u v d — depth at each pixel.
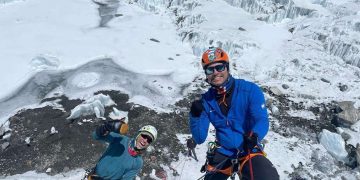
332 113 4.17
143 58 5.03
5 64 4.75
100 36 5.46
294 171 3.40
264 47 5.16
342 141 3.65
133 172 2.25
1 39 5.23
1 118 3.97
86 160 3.40
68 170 3.33
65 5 6.23
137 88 4.46
